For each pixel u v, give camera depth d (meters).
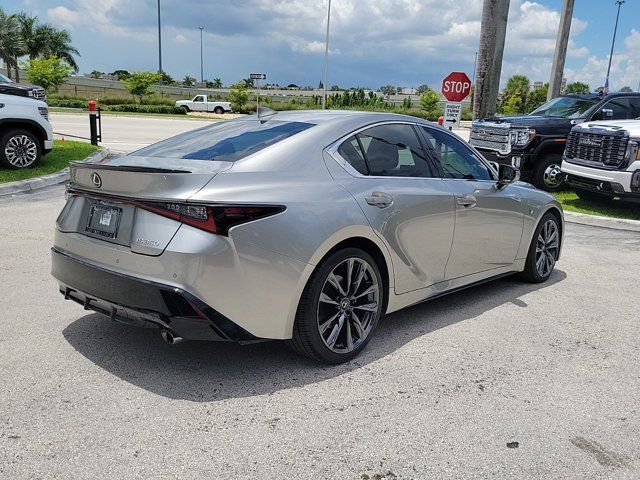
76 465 2.60
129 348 3.82
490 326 4.50
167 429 2.91
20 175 10.39
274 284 3.23
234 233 3.08
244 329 3.20
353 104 49.31
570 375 3.69
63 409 3.05
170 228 3.08
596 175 9.55
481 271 4.88
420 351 3.97
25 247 6.25
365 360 3.80
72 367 3.53
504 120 11.80
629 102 11.91
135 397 3.20
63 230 3.66
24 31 52.00
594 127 9.75
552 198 5.65
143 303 3.13
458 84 11.23
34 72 43.47
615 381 3.63
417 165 4.29
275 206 3.23
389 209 3.83
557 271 6.26
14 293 4.80
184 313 3.04
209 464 2.64
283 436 2.89
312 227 3.34
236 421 3.00
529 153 11.33
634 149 9.02
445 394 3.38
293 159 3.57
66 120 26.69
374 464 2.69
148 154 3.82
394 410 3.17
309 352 3.54
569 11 15.59
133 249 3.17
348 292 3.65
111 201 3.34
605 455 2.83
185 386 3.35
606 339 4.32
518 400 3.34
